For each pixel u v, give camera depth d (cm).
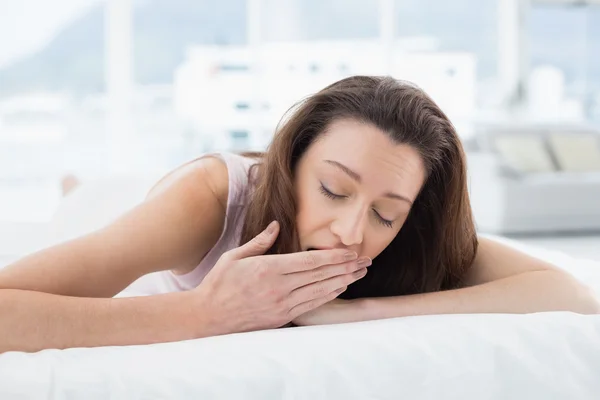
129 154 631
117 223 106
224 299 92
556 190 569
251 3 678
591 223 584
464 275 132
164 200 111
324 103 106
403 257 132
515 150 647
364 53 721
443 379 81
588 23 814
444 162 118
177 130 668
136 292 146
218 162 121
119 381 72
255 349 80
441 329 88
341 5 709
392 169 101
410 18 752
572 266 150
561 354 86
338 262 96
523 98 785
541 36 801
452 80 762
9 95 618
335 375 78
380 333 85
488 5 772
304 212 105
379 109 103
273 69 693
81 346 87
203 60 671
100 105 633
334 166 101
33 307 87
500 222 563
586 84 820
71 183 266
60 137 630
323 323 103
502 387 83
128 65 623
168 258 110
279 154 107
